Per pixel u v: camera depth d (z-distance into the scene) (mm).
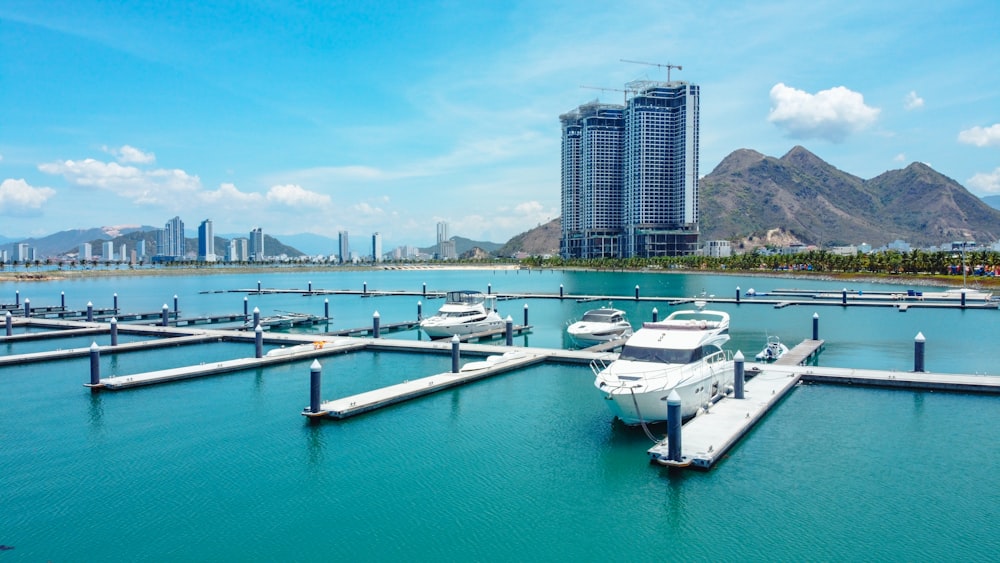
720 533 21391
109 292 147500
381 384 42031
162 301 119188
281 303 113625
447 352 52031
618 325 61000
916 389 37781
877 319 79750
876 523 21828
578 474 26281
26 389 40188
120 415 34531
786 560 19688
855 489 24422
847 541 20719
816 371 40719
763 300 103812
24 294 140500
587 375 44219
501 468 27047
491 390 39844
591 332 59219
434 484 25516
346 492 24812
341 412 33344
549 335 69312
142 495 24500
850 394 37219
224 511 23234
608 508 23312
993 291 125938
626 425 32188
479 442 30188
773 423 31984
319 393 33344
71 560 19922
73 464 27547
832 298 111062
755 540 20906
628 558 20062
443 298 123750
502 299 119875
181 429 32156
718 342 39625
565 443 29969
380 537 21453
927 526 21578
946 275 154875
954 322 76188
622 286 176875
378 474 26516
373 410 35000
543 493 24609
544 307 103312
